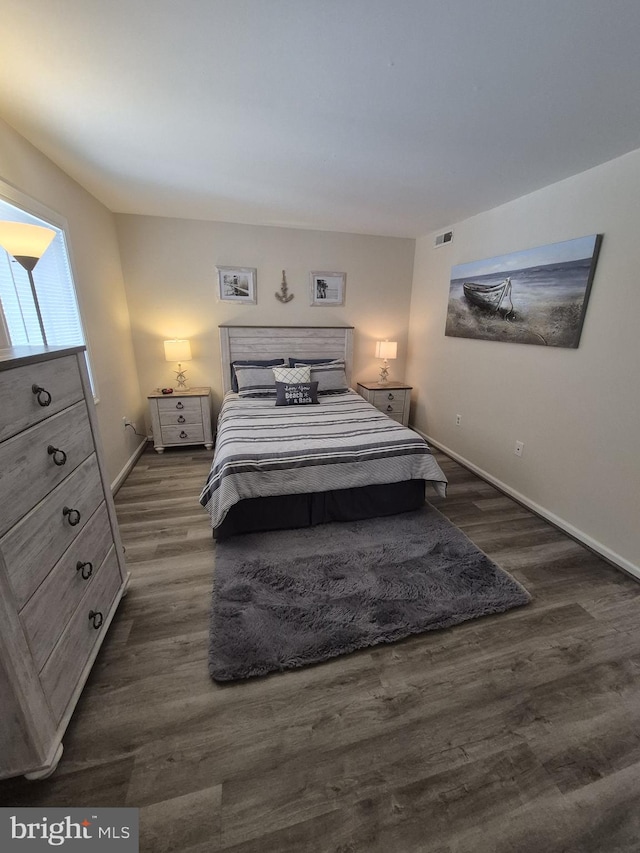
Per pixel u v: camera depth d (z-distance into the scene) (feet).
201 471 10.98
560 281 7.86
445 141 6.39
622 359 6.77
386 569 6.77
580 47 4.08
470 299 10.85
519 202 8.96
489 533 8.09
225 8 3.67
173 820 3.40
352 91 5.05
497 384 10.07
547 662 5.04
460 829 3.39
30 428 3.53
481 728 4.22
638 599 6.21
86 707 4.34
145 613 5.70
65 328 7.88
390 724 4.25
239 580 6.39
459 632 5.50
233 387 13.19
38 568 3.58
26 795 3.54
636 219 6.39
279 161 7.38
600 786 3.73
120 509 8.78
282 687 4.64
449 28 3.85
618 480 6.97
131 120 5.87
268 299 13.19
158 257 12.00
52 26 3.91
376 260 13.85
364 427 9.20
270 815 3.45
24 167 6.39
